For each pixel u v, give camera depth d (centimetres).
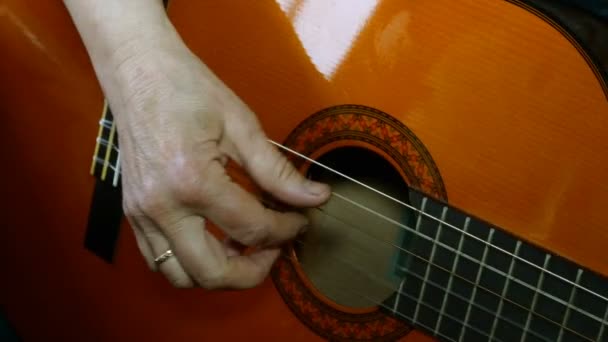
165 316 85
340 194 83
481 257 78
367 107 80
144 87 75
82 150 85
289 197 76
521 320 77
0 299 90
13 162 87
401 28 78
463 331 79
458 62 78
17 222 88
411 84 79
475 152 78
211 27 82
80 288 87
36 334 90
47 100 85
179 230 75
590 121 76
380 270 83
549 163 76
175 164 74
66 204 86
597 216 76
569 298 76
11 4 84
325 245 83
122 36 76
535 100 77
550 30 76
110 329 87
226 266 76
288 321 83
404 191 82
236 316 84
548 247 77
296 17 80
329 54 80
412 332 80
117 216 85
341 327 81
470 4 77
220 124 75
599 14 78
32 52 85
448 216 78
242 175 81
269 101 82
